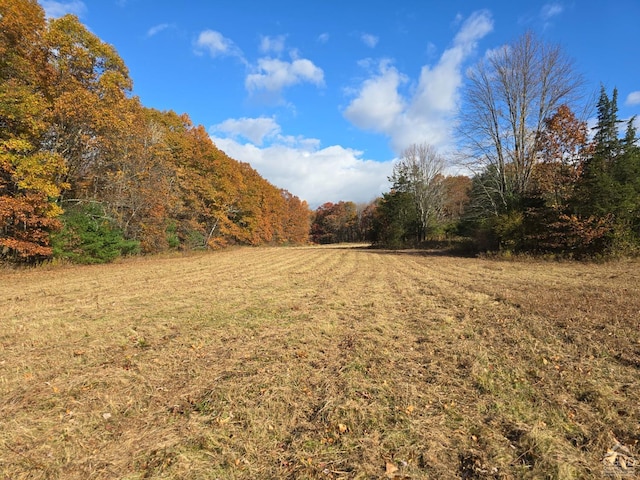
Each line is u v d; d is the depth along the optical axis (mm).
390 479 2848
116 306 9258
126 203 24172
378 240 47562
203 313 8430
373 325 7180
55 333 6805
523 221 21359
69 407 4008
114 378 4715
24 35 15633
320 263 22750
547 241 20047
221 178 39688
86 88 19156
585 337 5930
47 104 16219
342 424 3609
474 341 6066
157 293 11258
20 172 15344
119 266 20172
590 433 3375
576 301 8352
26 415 3824
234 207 46625
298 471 2961
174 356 5582
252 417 3750
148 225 26875
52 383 4609
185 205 34875
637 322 6473
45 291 11633
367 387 4410
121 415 3863
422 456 3121
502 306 8445
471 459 3070
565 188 20125
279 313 8430
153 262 23234
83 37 18344
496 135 24359
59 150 19266
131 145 23438
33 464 3037
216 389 4371
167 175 29703
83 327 7215
